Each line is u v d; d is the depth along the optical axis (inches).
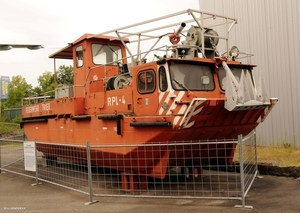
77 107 402.0
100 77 434.6
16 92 1635.1
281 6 483.5
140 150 309.1
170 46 296.2
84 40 433.4
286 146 480.1
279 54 489.7
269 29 503.5
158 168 308.5
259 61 520.7
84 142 385.4
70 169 452.8
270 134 507.2
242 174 259.6
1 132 996.6
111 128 339.6
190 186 348.2
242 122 328.5
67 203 302.7
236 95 276.1
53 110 456.4
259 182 350.3
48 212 276.2
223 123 311.0
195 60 304.2
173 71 295.4
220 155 357.7
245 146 362.3
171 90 287.3
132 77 326.3
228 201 282.7
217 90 319.6
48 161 497.0
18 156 594.2
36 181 389.1
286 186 329.4
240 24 550.9
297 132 469.4
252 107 297.0
